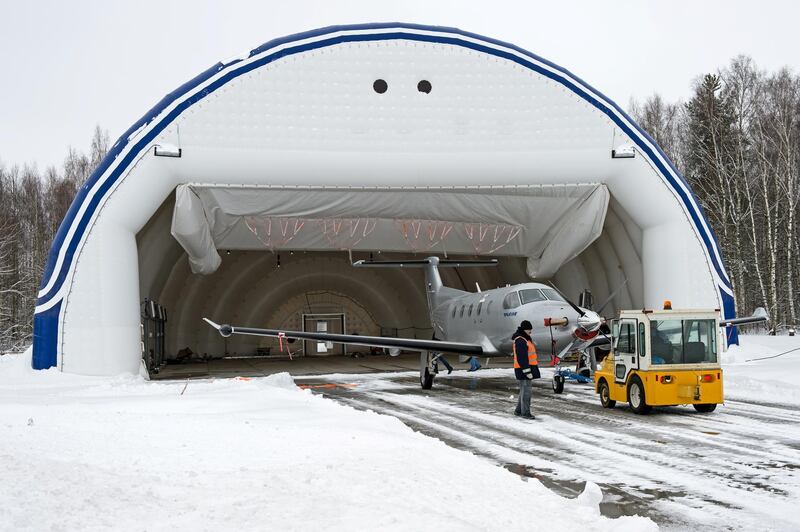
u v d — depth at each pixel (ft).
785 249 140.05
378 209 81.66
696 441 35.06
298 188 77.82
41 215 208.03
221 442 26.58
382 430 31.81
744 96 147.23
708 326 45.70
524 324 45.62
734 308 83.15
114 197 73.72
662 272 82.43
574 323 57.77
